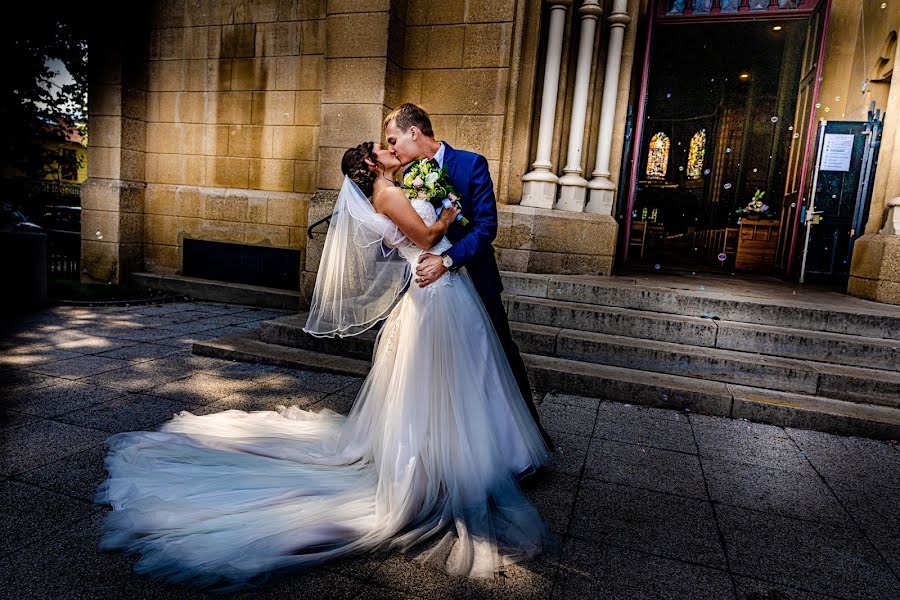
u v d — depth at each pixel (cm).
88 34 751
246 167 752
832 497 279
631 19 629
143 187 796
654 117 1962
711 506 264
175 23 755
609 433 352
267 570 196
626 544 229
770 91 1744
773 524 250
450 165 265
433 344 246
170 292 775
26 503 234
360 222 252
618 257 773
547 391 430
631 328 483
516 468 267
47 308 645
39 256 629
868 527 251
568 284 540
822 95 853
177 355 481
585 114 634
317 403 382
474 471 241
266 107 733
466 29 612
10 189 986
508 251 622
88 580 188
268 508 231
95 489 248
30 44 915
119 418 333
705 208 1923
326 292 272
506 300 519
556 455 315
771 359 436
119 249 773
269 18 717
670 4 770
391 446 237
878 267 554
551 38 612
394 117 264
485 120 618
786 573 214
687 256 1412
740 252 970
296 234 732
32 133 992
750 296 530
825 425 372
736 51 1670
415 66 631
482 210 262
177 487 242
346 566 205
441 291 252
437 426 240
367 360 471
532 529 230
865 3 804
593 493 272
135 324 591
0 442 291
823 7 741
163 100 775
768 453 332
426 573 202
